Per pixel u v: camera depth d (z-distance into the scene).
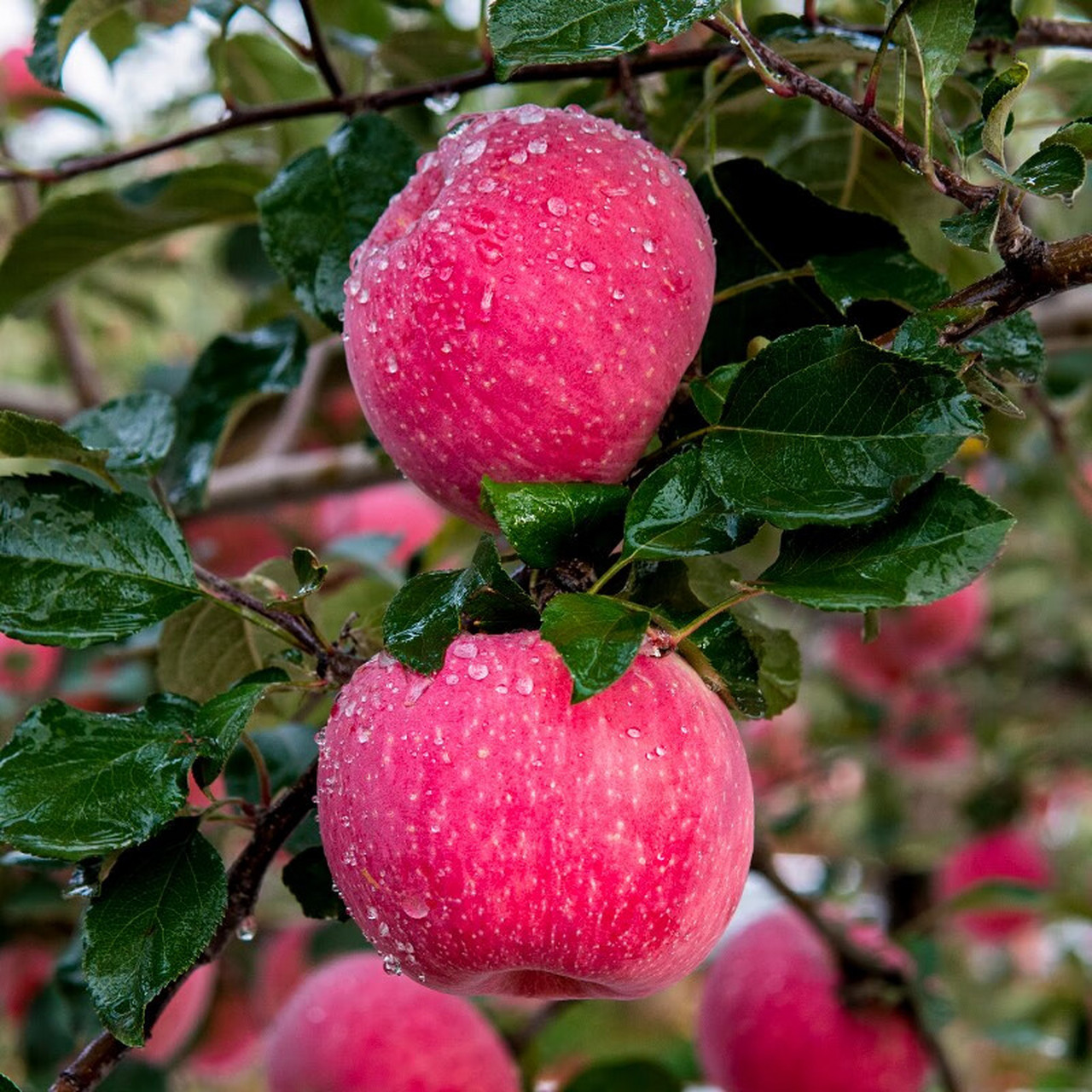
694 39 0.66
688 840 0.48
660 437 0.52
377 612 0.56
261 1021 1.01
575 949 0.48
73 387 0.96
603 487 0.50
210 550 0.98
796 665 0.57
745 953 0.86
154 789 0.50
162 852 0.50
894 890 1.10
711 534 0.49
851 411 0.48
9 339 1.43
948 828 1.35
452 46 0.71
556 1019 0.84
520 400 0.50
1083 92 0.65
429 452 0.51
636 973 0.49
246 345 0.66
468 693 0.48
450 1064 0.72
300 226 0.57
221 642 0.62
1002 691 1.40
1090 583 1.38
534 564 0.49
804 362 0.49
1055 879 1.33
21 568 0.52
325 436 1.09
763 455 0.49
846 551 0.48
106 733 0.50
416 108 0.80
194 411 0.65
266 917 1.00
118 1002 0.49
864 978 0.80
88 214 0.69
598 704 0.48
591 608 0.47
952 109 0.62
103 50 0.78
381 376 0.51
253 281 1.02
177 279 1.38
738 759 0.50
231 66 0.82
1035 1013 1.26
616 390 0.50
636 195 0.51
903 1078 0.79
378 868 0.48
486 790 0.47
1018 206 0.49
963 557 0.47
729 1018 0.83
